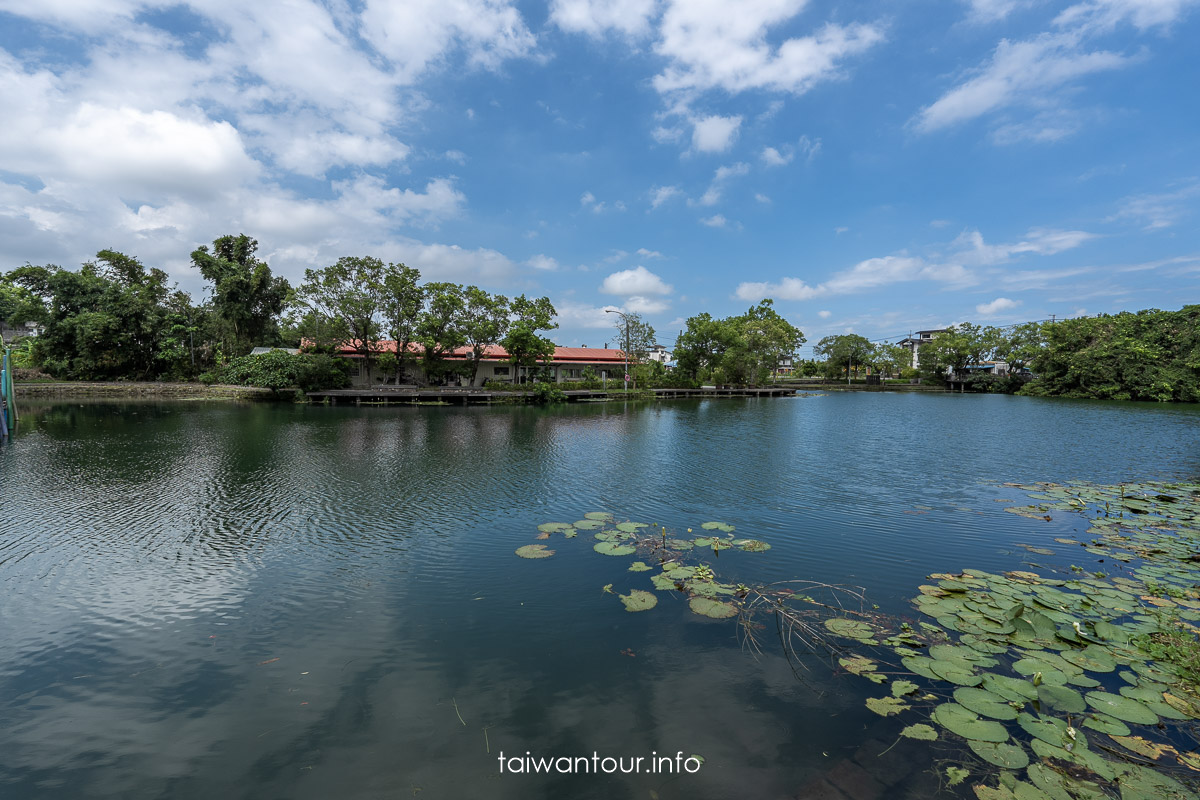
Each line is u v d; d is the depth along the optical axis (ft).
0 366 67.21
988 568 25.91
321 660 17.78
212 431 71.67
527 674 16.80
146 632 19.74
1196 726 13.48
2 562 26.43
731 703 15.14
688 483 44.78
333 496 39.42
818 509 36.91
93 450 56.39
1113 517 34.83
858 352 259.39
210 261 155.74
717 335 199.62
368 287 128.88
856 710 14.71
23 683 16.53
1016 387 215.92
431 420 92.53
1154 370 152.05
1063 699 14.40
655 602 21.70
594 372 186.29
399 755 13.21
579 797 11.68
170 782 12.44
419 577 24.80
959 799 11.33
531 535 30.94
